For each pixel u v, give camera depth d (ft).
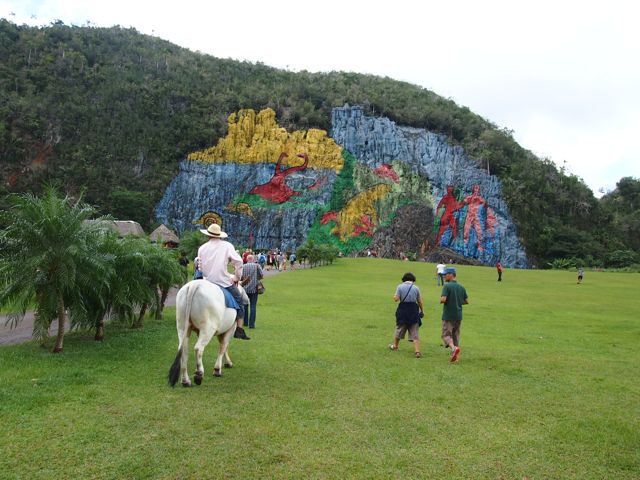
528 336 51.60
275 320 56.65
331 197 323.78
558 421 24.31
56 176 298.35
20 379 27.99
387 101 389.80
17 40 376.07
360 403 25.95
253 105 368.07
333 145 341.82
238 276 32.73
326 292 94.12
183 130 344.28
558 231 340.39
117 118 338.95
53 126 318.65
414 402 26.58
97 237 39.47
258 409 24.30
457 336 38.93
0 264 35.17
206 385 28.43
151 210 312.29
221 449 19.31
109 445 19.35
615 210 411.13
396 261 213.46
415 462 18.92
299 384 29.27
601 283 143.84
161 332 46.55
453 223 328.29
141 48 425.28
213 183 323.78
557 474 18.42
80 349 37.45
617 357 41.32
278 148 333.01
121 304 42.57
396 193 328.70
